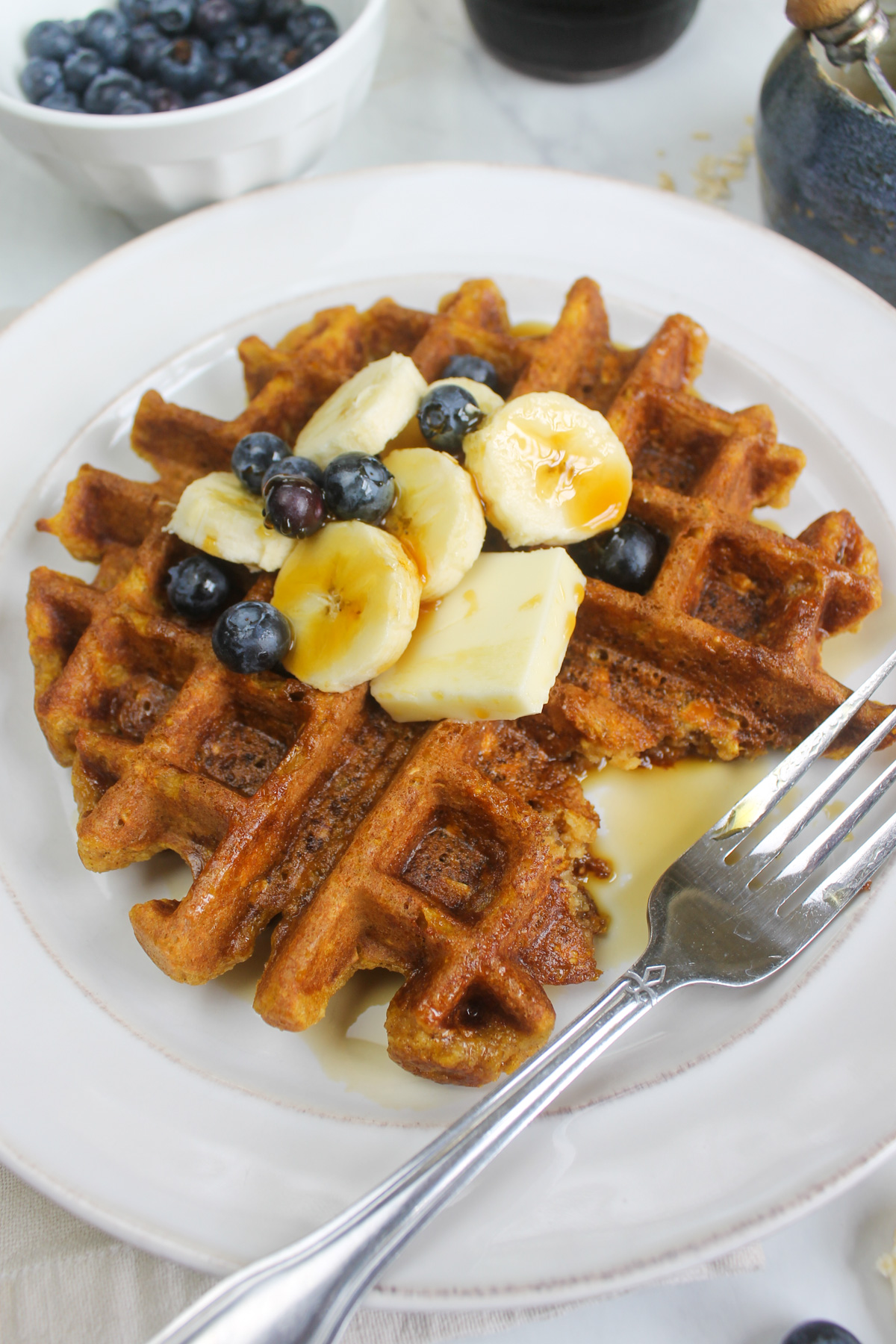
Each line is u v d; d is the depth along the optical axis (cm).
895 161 38
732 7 49
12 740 36
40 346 40
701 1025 32
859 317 39
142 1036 32
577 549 35
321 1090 31
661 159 47
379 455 35
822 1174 29
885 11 40
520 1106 29
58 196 46
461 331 38
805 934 31
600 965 33
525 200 42
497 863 32
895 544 37
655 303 41
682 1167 30
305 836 33
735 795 35
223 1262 29
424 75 49
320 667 32
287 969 30
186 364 41
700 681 35
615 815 35
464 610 33
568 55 46
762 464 37
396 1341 31
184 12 45
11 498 39
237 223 41
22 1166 30
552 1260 29
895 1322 32
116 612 34
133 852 33
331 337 38
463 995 31
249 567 34
